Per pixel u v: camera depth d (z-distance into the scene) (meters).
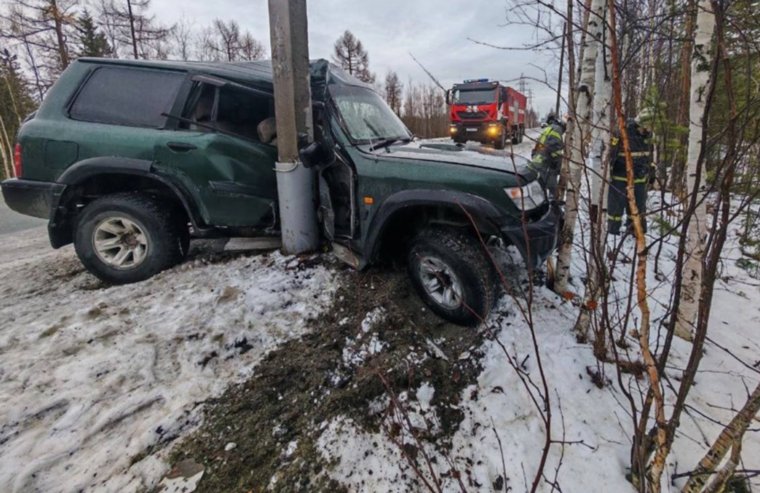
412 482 1.55
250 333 2.40
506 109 13.48
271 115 3.41
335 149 2.91
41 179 3.02
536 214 2.43
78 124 3.03
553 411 1.85
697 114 2.04
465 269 2.35
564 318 2.61
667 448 1.27
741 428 1.15
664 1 2.14
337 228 3.18
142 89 3.12
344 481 1.55
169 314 2.58
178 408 1.86
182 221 3.31
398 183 2.54
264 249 3.53
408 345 2.30
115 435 1.71
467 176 2.34
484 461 1.63
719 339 2.55
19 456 1.59
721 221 1.21
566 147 2.58
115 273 3.09
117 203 3.00
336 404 1.88
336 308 2.65
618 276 3.34
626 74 2.27
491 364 2.16
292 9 2.87
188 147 2.99
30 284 3.21
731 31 1.28
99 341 2.30
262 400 1.93
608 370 2.13
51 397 1.88
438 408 1.90
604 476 1.55
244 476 1.56
